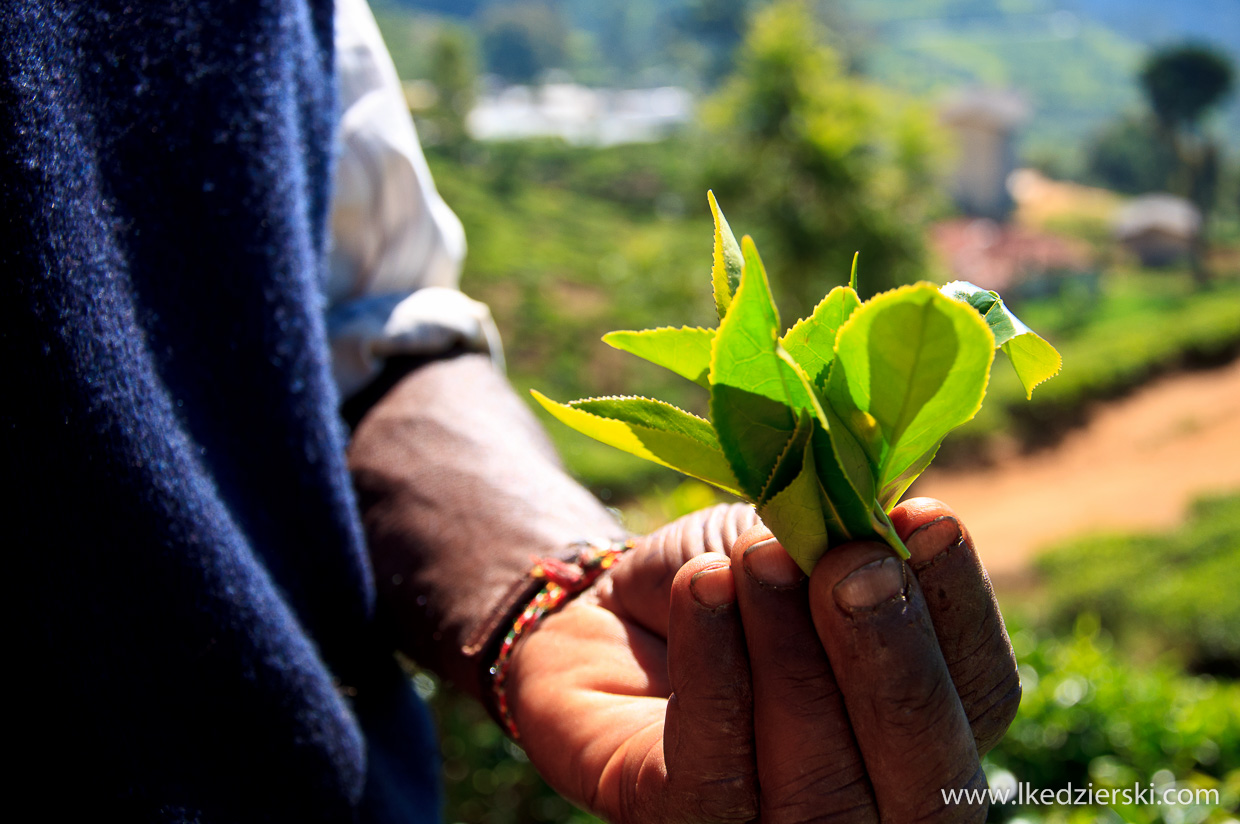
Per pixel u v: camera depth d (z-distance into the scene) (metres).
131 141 0.35
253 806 0.35
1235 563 4.45
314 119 0.42
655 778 0.30
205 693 0.34
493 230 12.61
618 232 14.02
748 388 0.26
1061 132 36.53
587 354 9.13
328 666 0.40
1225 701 1.42
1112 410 7.82
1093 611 4.11
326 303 0.44
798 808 0.28
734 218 4.70
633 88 36.66
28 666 0.32
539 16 33.88
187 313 0.36
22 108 0.33
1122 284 13.30
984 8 49.78
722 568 0.28
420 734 0.44
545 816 1.34
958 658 0.28
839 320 0.28
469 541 0.41
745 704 0.28
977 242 12.60
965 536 0.28
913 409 0.26
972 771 0.28
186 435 0.35
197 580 0.34
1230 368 8.78
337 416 0.41
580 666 0.36
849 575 0.26
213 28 0.37
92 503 0.32
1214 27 58.47
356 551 0.40
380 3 34.66
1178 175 20.78
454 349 0.48
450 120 17.58
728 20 27.67
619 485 5.62
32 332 0.32
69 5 0.35
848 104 4.55
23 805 0.33
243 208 0.37
